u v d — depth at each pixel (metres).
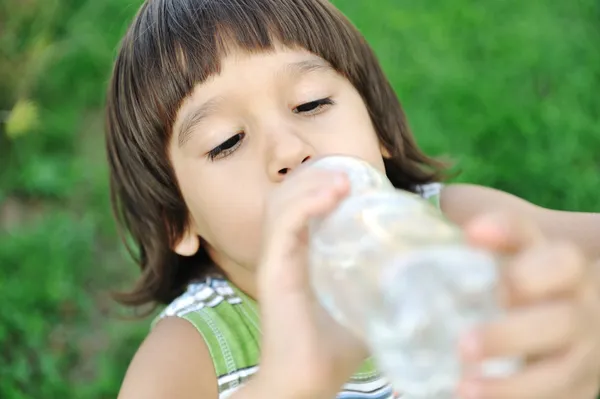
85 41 2.91
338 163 0.97
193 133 1.34
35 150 2.71
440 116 2.51
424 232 0.68
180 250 1.63
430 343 0.61
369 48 1.65
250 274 1.53
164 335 1.46
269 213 0.94
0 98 2.77
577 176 2.37
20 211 2.59
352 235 0.73
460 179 2.33
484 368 0.63
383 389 1.46
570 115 2.50
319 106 1.33
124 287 2.38
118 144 1.64
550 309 0.63
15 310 2.24
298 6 1.43
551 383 0.65
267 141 1.27
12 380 2.11
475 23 2.76
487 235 0.65
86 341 2.28
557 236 1.57
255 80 1.30
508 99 2.55
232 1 1.39
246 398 0.92
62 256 2.38
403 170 1.82
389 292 0.62
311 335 0.90
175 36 1.38
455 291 0.60
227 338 1.46
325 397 0.92
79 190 2.61
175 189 1.54
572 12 2.81
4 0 2.77
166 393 1.32
